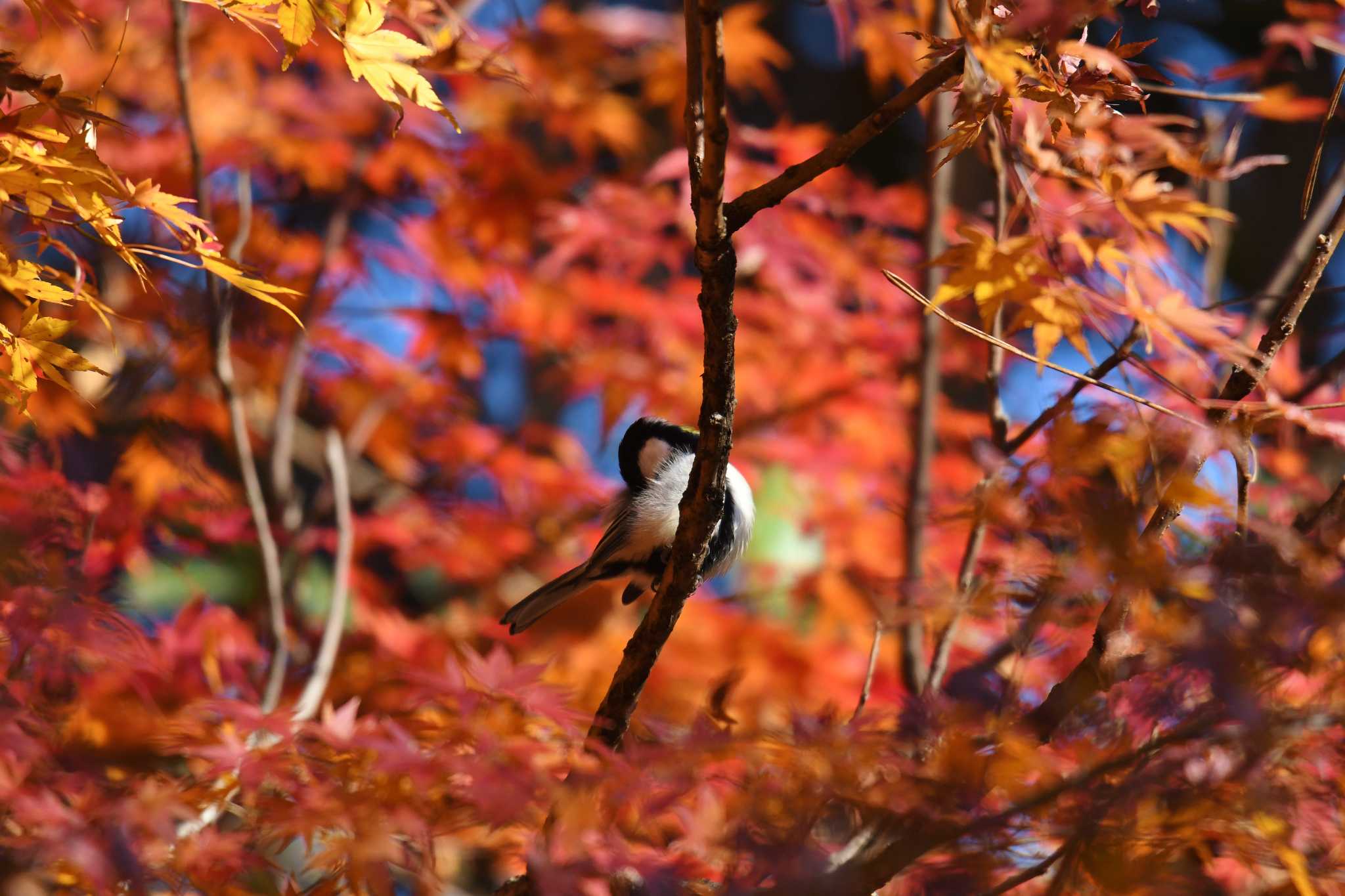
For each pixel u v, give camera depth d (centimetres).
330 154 973
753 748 449
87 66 909
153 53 933
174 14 716
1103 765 408
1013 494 453
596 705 834
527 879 472
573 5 1270
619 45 1036
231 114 945
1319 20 719
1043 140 552
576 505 1038
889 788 425
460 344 1025
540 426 1104
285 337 998
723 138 416
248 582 898
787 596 906
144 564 800
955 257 491
